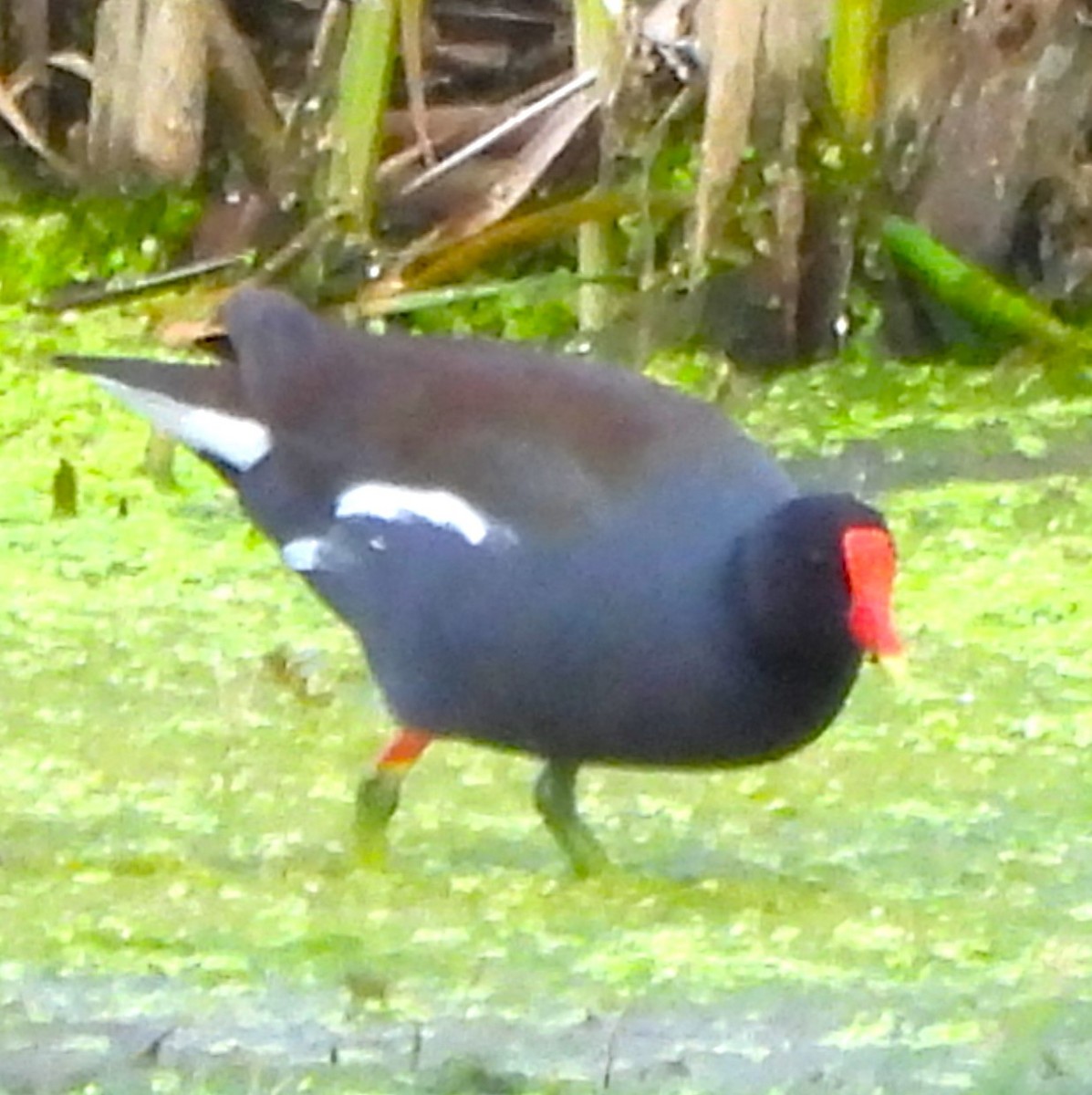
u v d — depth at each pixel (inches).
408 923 366.3
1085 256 635.5
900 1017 336.5
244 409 414.3
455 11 661.3
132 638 488.1
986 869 395.5
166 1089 313.7
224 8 650.2
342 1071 319.0
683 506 377.1
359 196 620.4
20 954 352.8
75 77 684.1
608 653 375.6
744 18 583.2
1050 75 626.8
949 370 624.1
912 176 636.1
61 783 422.0
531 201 637.3
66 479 549.0
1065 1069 322.0
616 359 615.8
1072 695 466.3
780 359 623.2
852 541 368.8
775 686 374.9
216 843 398.9
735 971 350.9
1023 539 545.3
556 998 340.8
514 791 429.4
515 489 381.4
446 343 413.4
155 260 655.8
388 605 393.1
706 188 593.6
